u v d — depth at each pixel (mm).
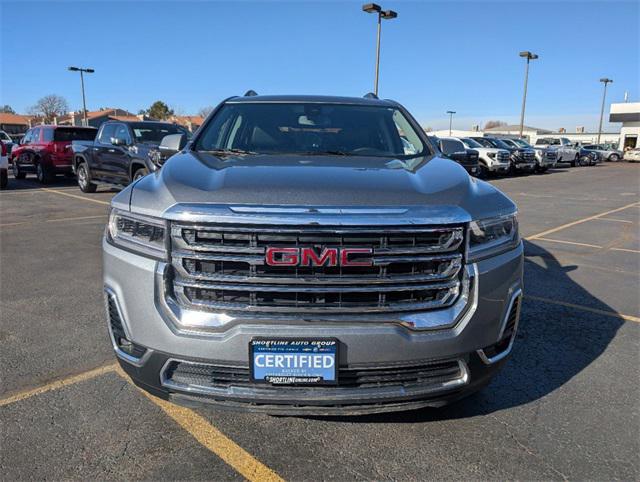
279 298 2318
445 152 4004
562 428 2914
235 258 2275
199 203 2342
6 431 2793
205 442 2732
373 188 2486
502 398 3236
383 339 2322
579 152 38156
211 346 2316
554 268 6602
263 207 2289
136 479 2445
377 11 24156
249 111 4012
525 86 39719
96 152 12703
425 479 2475
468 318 2449
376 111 4113
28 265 6230
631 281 5984
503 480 2477
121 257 2543
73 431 2807
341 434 2816
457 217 2400
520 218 11148
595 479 2490
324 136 3738
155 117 79625
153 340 2402
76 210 10805
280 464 2564
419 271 2383
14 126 83938
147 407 3053
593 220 10891
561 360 3803
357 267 2299
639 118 56781
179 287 2369
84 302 4879
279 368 2312
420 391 2416
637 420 3006
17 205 11492
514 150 25906
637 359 3834
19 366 3555
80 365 3582
